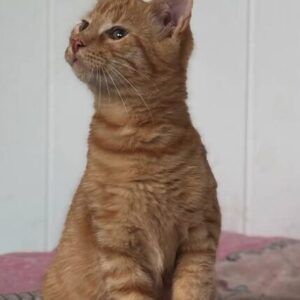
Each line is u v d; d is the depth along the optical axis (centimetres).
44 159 76
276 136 71
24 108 75
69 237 46
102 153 43
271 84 71
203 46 72
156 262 43
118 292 43
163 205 43
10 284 60
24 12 74
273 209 72
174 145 43
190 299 44
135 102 43
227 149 73
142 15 45
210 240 44
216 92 72
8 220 76
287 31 70
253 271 61
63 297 46
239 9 71
